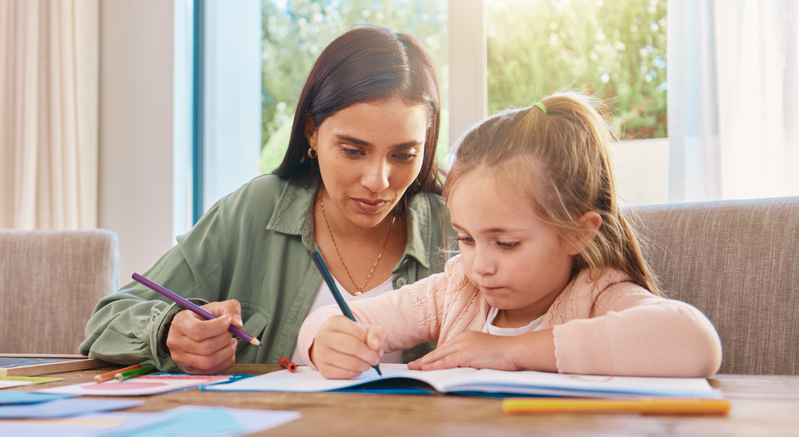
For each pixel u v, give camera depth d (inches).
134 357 35.0
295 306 48.2
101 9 95.7
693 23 69.9
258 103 94.0
